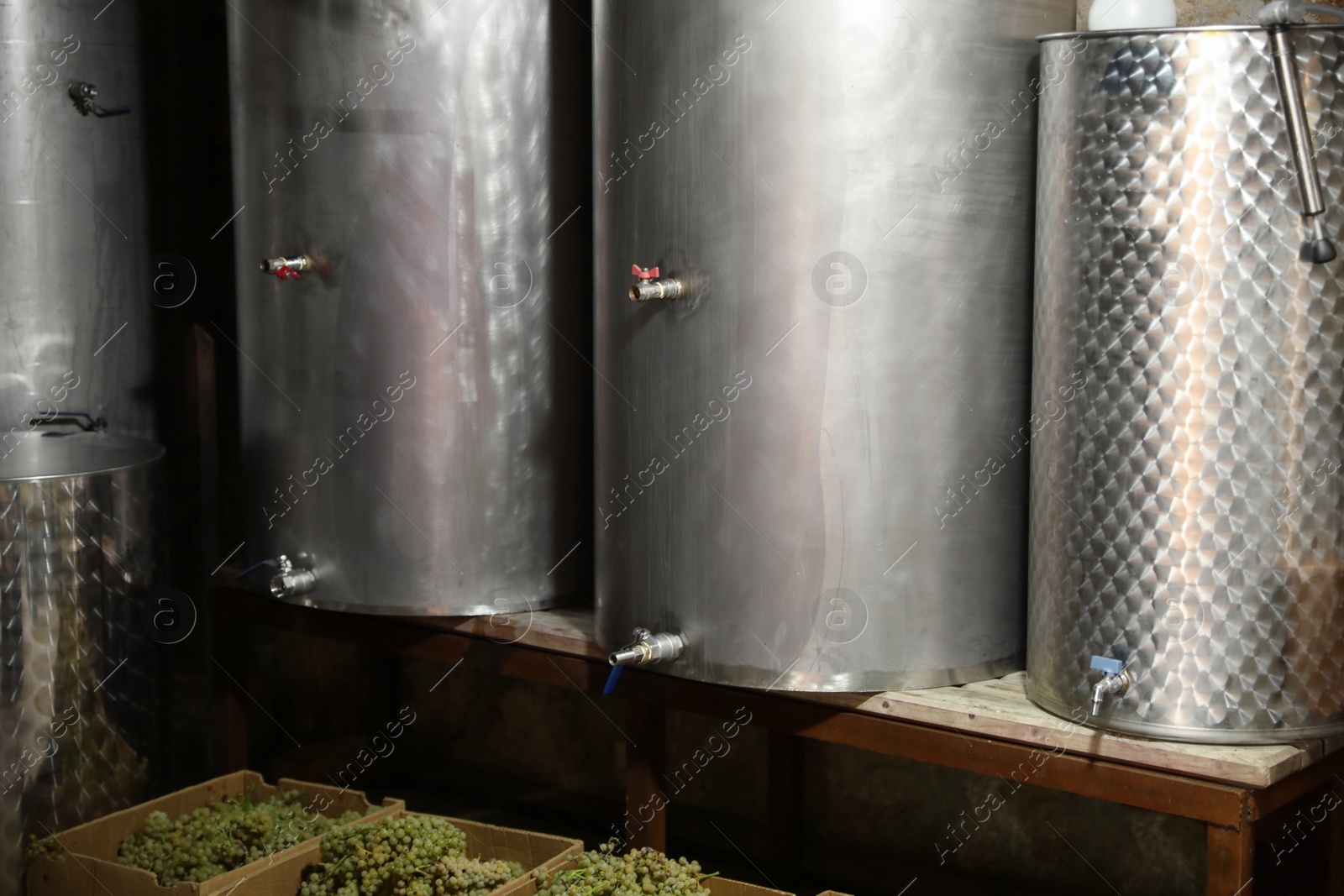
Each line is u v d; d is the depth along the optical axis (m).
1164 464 1.61
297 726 3.24
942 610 1.86
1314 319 1.57
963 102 1.78
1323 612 1.62
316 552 2.34
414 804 2.85
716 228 1.80
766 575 1.83
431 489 2.26
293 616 2.59
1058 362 1.72
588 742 2.83
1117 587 1.66
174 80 2.79
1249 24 1.53
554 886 2.00
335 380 2.27
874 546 1.81
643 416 1.92
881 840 2.48
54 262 2.56
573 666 2.22
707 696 2.06
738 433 1.82
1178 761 1.62
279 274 2.26
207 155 2.96
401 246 2.20
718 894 2.01
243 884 2.04
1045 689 1.78
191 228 2.91
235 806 2.31
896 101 1.74
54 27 2.52
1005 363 1.88
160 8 2.73
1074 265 1.68
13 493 2.18
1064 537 1.73
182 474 2.99
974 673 1.91
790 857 2.45
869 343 1.78
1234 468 1.58
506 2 2.18
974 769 1.80
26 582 2.21
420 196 2.19
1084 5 2.18
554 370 2.32
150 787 2.47
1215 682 1.61
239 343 2.44
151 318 2.78
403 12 2.15
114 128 2.64
